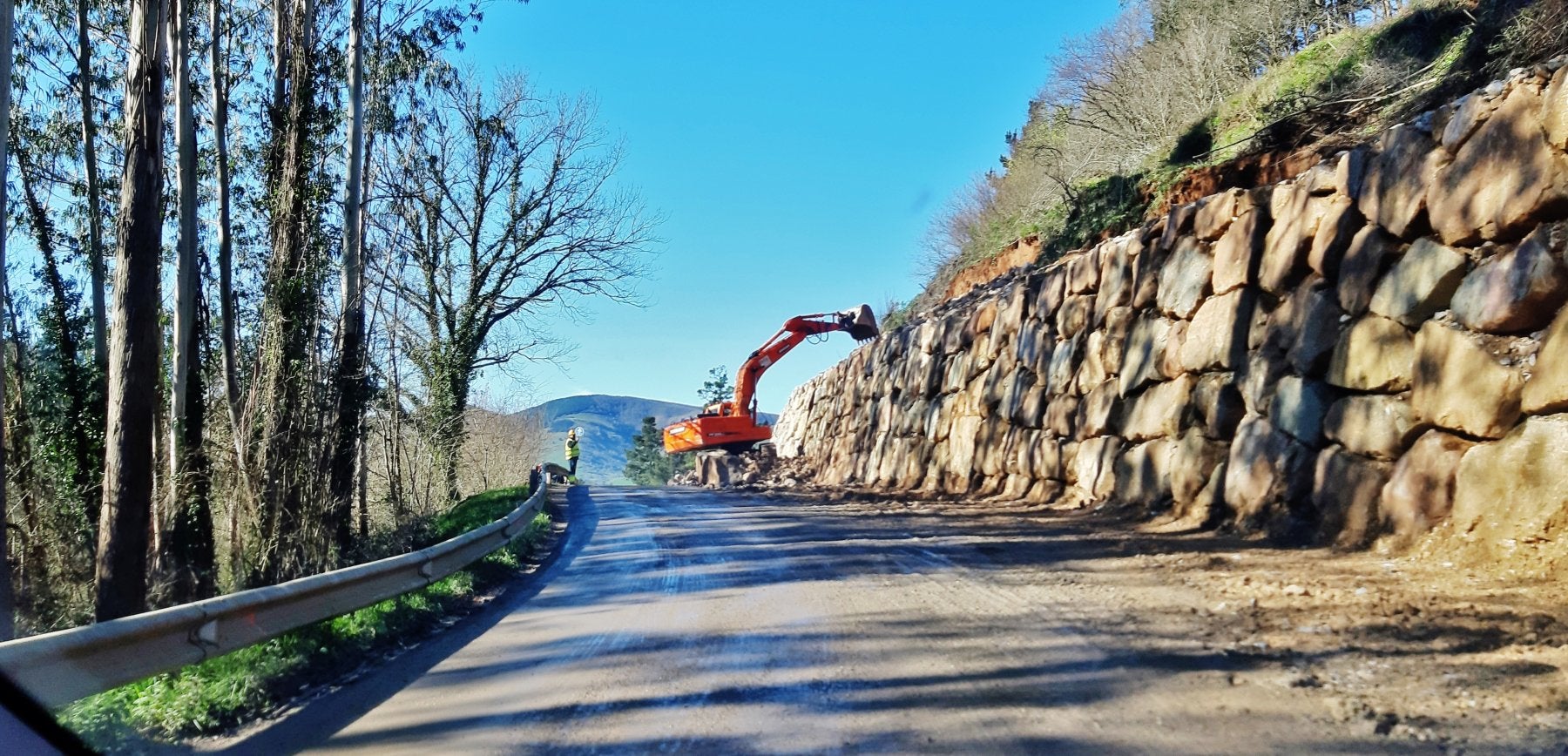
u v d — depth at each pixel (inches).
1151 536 478.3
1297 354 438.9
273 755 224.2
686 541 612.1
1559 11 454.6
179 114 543.2
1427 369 359.9
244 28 717.9
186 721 244.1
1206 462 495.2
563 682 275.4
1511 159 337.4
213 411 667.4
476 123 1112.2
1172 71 1108.5
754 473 1331.2
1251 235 490.3
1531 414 313.3
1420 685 220.8
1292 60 913.5
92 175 692.7
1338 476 396.2
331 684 293.9
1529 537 301.6
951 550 489.1
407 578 399.2
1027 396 733.3
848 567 452.8
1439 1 761.6
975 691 244.2
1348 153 435.2
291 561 491.5
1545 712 197.8
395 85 881.5
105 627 230.2
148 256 404.8
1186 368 528.7
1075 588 365.1
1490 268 341.7
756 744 214.7
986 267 1277.1
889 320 1731.1
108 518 394.0
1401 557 347.3
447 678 290.8
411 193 1026.1
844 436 1237.7
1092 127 1240.2
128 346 394.3
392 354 1012.5
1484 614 266.8
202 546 502.3
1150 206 845.8
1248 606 308.5
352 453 605.0
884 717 228.2
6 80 325.1
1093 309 656.4
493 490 1101.7
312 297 536.1
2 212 328.2
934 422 927.7
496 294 1144.8
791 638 312.0
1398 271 385.4
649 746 216.5
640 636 331.3
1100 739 205.8
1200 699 225.6
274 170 573.9
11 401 649.6
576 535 721.0
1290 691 226.4
